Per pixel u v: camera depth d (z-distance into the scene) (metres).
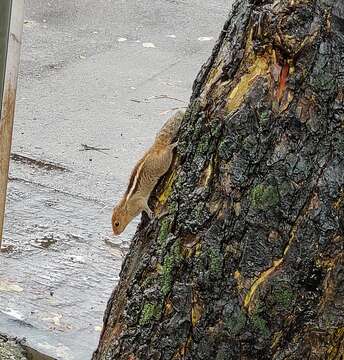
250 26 4.15
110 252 11.68
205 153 4.27
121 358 4.63
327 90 3.89
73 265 11.19
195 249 4.26
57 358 8.60
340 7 3.85
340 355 4.15
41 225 12.29
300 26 3.90
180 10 22.81
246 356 4.18
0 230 6.91
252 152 4.04
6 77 6.09
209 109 4.28
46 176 13.95
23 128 15.72
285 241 4.00
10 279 10.59
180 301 4.32
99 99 17.36
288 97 3.96
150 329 4.49
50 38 20.30
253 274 4.07
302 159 3.95
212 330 4.21
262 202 4.02
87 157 14.80
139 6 22.75
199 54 20.33
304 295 4.03
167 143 4.93
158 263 4.46
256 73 4.08
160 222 4.54
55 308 9.94
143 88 18.11
